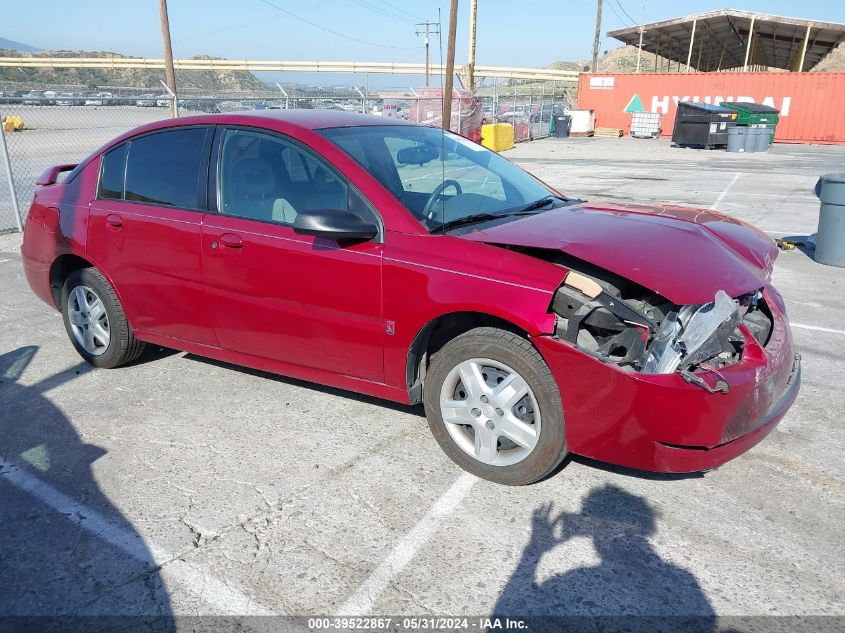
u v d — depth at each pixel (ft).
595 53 133.28
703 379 8.87
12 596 8.32
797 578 8.52
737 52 177.99
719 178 53.57
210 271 12.64
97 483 10.74
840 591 8.30
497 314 9.71
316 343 11.77
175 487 10.59
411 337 10.65
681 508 9.99
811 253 27.07
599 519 9.72
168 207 13.29
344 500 10.21
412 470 11.02
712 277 9.78
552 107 120.47
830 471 11.00
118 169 14.23
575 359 9.28
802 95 100.63
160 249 13.23
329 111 14.03
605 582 8.46
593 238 10.37
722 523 9.64
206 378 14.80
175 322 13.61
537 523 9.62
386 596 8.27
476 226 11.35
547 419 9.77
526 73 268.62
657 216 12.27
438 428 10.96
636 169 61.21
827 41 127.54
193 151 13.15
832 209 24.45
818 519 9.73
